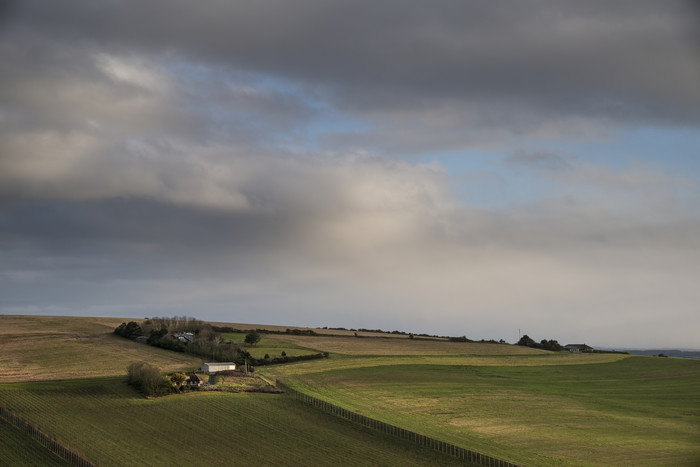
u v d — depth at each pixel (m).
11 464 76.81
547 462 82.56
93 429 92.31
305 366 155.12
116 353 160.12
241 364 151.38
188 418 99.31
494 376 156.12
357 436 91.69
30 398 109.56
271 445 87.00
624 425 106.81
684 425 107.56
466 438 94.38
